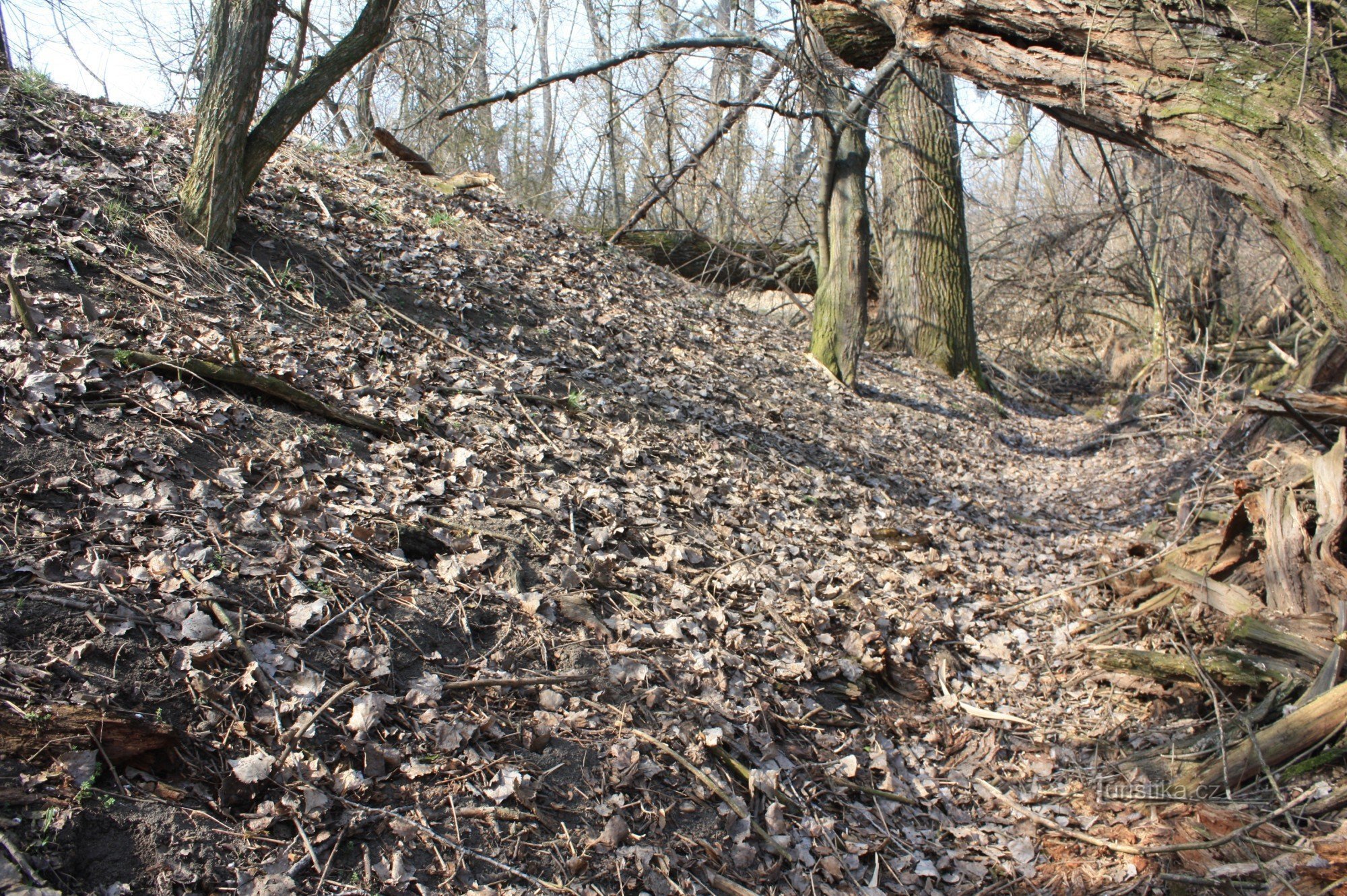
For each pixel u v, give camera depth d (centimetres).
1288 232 343
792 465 702
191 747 256
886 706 431
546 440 534
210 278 530
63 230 494
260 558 332
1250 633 424
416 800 271
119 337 425
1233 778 361
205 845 233
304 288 584
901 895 320
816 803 349
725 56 1022
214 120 548
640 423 639
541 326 732
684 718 351
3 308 407
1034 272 1619
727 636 412
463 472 456
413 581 357
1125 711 455
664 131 1470
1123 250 1645
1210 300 1457
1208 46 330
